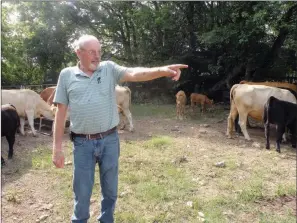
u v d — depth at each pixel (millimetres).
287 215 4215
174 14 16359
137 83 18625
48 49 17156
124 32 19969
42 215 4039
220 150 7223
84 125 2895
